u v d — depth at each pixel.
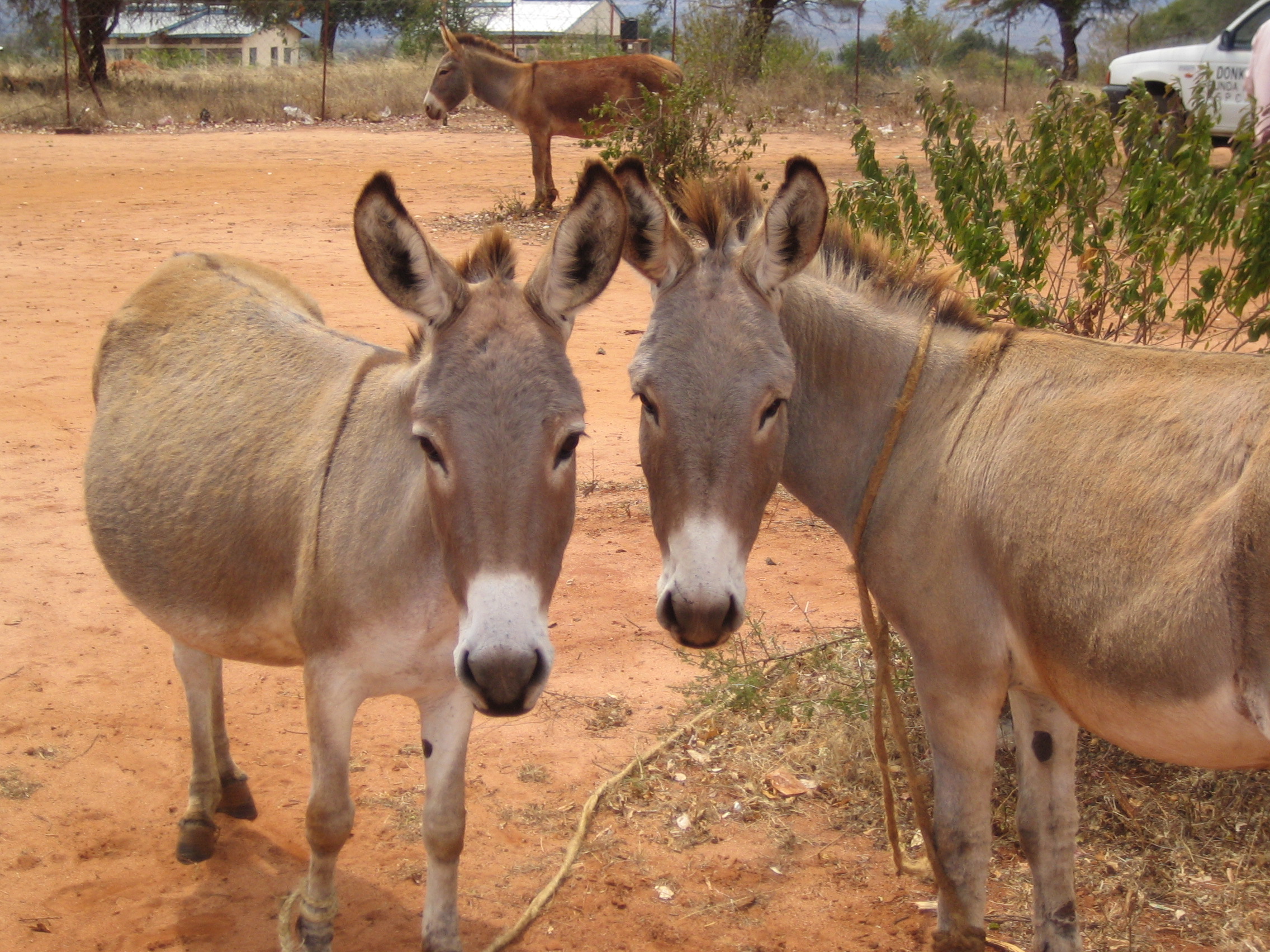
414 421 2.61
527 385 2.57
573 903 3.57
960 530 2.94
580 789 4.17
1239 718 2.42
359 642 2.93
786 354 2.91
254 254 12.62
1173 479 2.54
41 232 13.80
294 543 3.10
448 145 22.31
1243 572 2.36
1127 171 4.90
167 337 3.91
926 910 3.52
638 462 7.34
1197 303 4.48
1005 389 2.99
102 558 3.70
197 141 22.58
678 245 3.00
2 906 3.44
